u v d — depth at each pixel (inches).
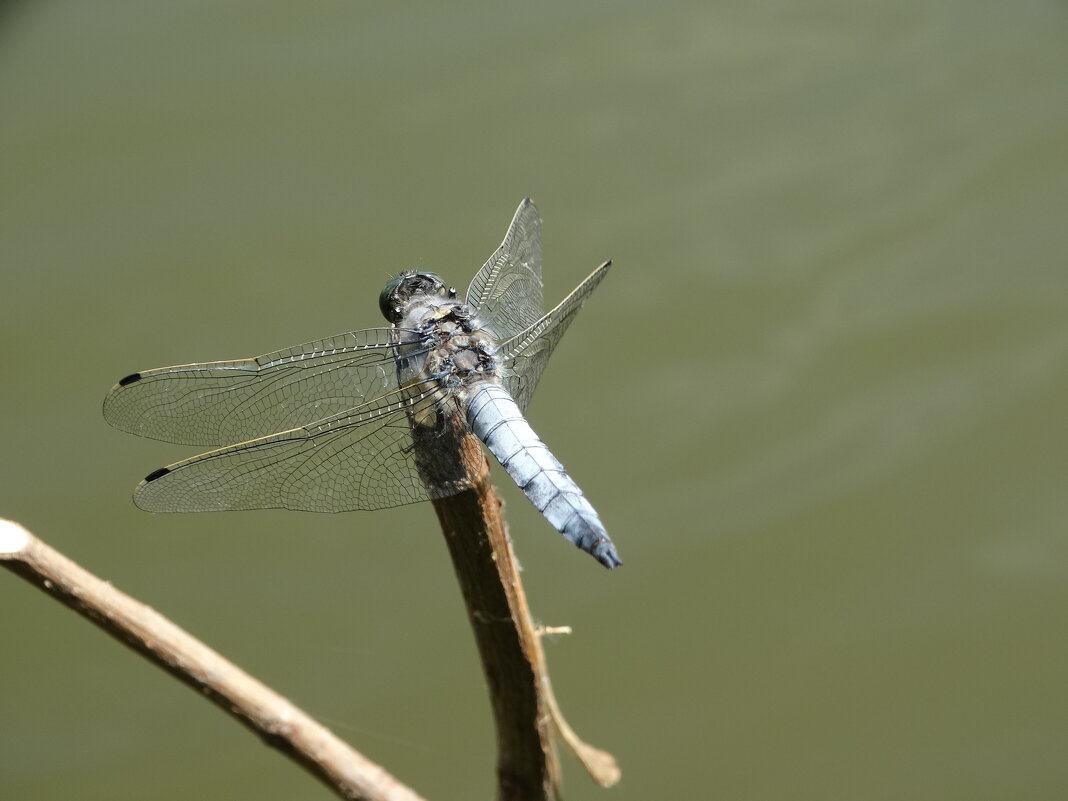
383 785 21.8
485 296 23.6
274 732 21.8
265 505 22.7
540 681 22.3
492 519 22.1
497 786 22.6
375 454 22.8
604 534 22.6
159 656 21.7
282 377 23.1
